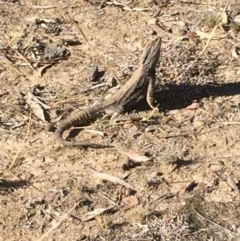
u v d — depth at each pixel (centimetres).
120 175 261
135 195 256
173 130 274
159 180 259
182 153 267
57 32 313
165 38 309
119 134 273
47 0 328
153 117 278
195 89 288
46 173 262
